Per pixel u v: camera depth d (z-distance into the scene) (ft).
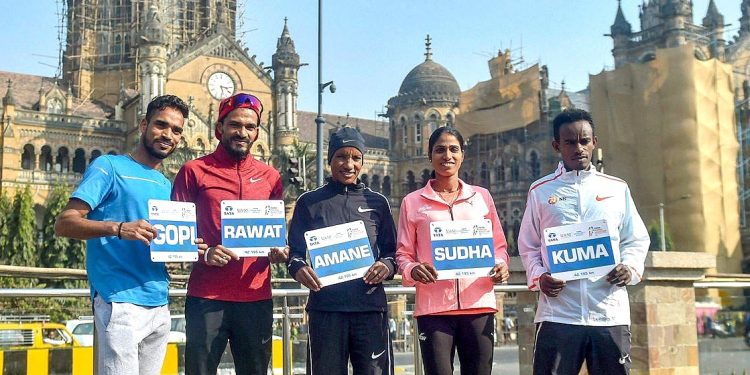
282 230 22.33
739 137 203.92
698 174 172.86
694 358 34.68
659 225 166.30
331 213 22.90
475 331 22.86
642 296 33.42
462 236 22.85
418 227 23.68
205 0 286.05
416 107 286.05
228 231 21.89
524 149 249.55
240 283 21.95
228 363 34.65
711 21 228.02
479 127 247.91
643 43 232.73
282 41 256.52
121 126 238.48
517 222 247.29
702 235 170.19
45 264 161.89
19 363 36.73
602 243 21.47
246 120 22.62
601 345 21.61
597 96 193.77
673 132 177.17
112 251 19.95
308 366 22.82
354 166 23.09
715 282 36.52
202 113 238.89
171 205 20.62
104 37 274.36
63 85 268.82
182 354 38.11
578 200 22.40
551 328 22.02
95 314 20.17
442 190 24.08
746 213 200.13
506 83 242.17
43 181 221.87
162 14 272.72
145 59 228.84
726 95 183.73
